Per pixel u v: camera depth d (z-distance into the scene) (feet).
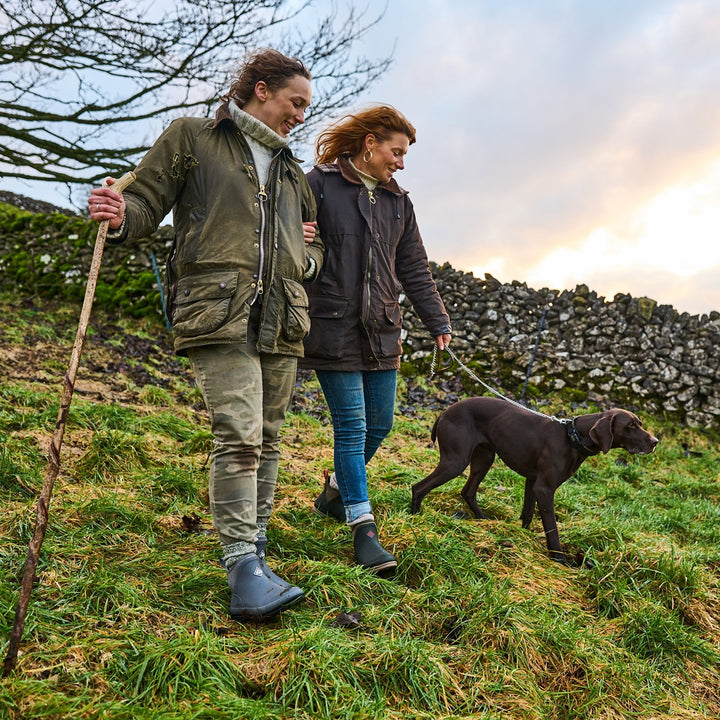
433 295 11.80
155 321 35.63
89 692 5.99
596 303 34.32
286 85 8.13
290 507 11.91
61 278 39.17
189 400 23.26
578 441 11.64
